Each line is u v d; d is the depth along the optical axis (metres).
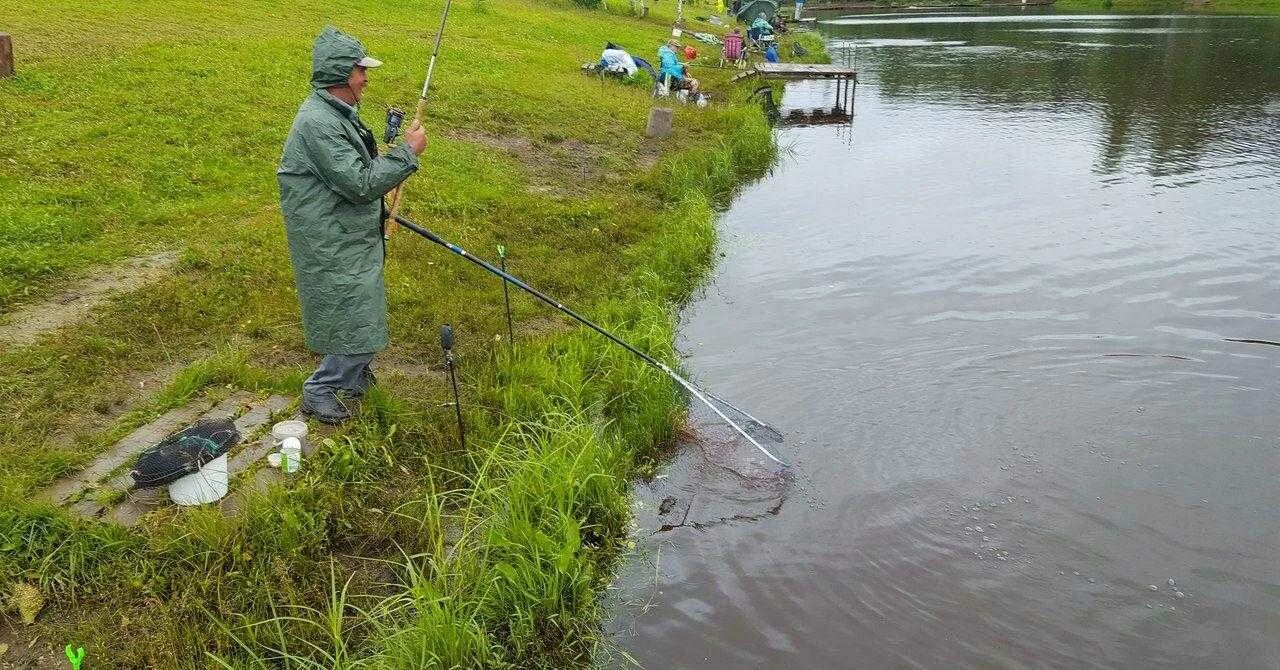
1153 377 7.22
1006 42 36.38
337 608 4.08
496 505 4.95
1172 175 14.02
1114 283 9.34
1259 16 46.22
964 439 6.34
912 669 4.35
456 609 4.27
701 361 7.63
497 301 7.81
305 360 6.34
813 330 8.27
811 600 4.81
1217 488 5.75
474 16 24.06
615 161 12.87
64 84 11.65
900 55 32.34
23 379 5.57
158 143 10.23
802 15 56.75
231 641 3.93
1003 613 4.70
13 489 4.38
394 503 4.98
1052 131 17.77
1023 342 7.91
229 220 8.60
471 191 10.45
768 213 12.30
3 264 6.86
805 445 6.31
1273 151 15.58
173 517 4.40
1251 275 9.49
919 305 8.85
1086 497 5.66
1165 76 25.55
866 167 15.05
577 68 19.34
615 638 4.53
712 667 4.36
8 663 3.67
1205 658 4.40
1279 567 5.03
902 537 5.30
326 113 4.73
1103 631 4.57
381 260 5.18
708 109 17.05
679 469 6.07
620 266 9.16
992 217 11.92
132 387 5.73
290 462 4.80
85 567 4.11
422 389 6.19
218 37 15.62
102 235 7.89
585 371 6.86
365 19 20.53
